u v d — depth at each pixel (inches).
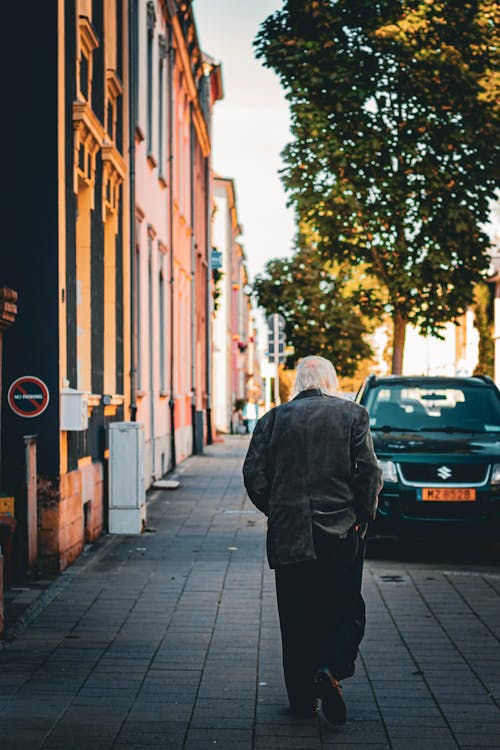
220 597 388.2
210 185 1569.9
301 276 1284.4
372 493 246.8
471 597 395.9
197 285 1369.3
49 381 430.6
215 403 2509.8
